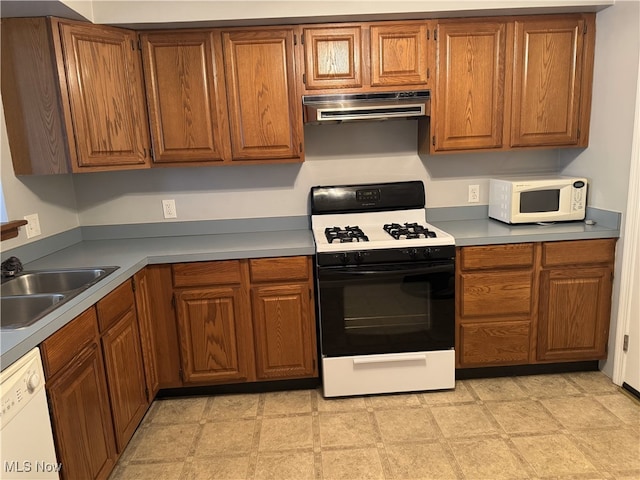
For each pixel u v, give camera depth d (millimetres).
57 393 1428
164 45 2385
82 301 1598
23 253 2184
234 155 2518
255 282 2371
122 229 2834
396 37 2426
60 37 2047
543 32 2480
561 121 2596
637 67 2232
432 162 2893
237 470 1936
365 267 2320
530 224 2668
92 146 2209
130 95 2359
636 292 2326
